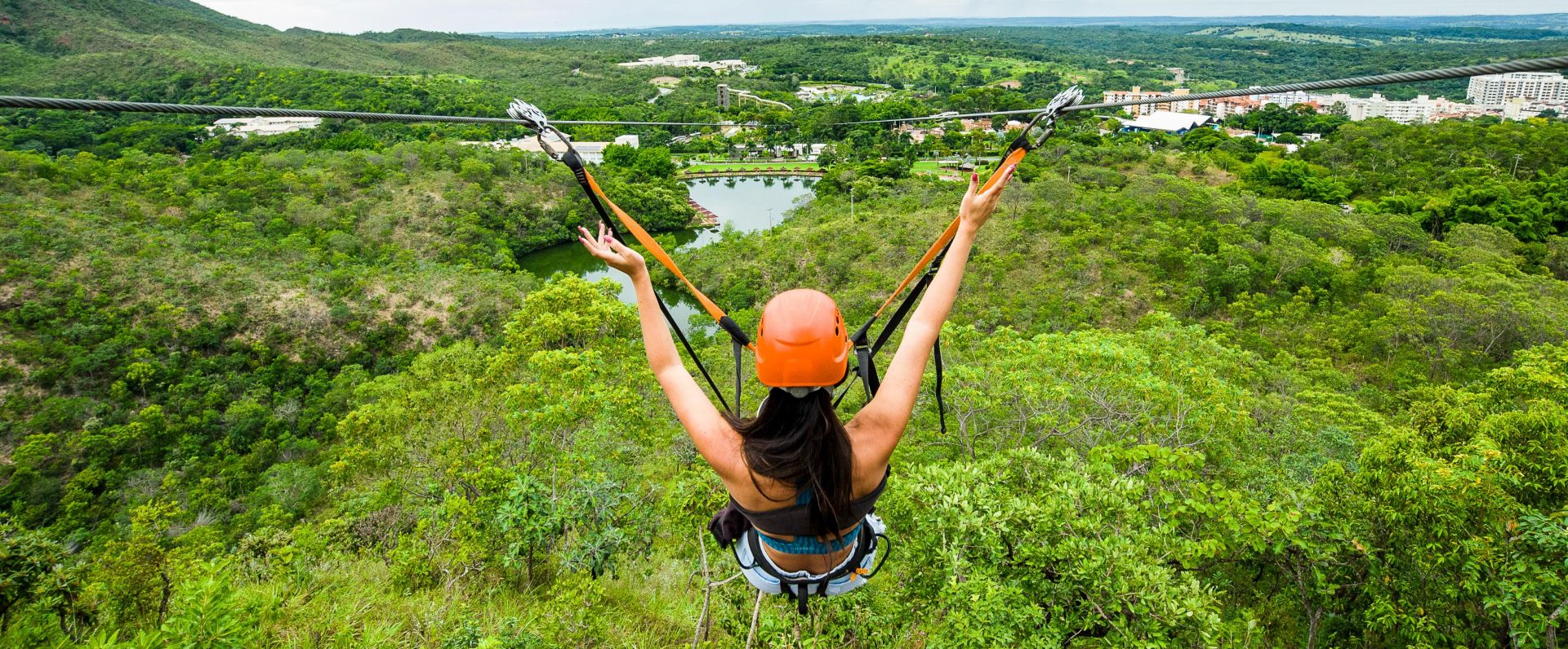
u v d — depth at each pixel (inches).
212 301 1838.1
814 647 226.7
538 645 251.8
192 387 1581.0
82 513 1135.0
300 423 1425.9
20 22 7190.0
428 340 1915.6
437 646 255.1
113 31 7623.0
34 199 2310.5
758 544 77.0
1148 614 221.6
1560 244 2025.1
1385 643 351.3
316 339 1840.6
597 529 375.6
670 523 392.8
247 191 2719.0
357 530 576.7
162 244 2098.9
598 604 294.4
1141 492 267.9
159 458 1332.4
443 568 356.2
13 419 1428.4
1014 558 241.6
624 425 498.6
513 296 2034.9
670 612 333.4
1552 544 269.6
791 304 63.3
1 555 222.1
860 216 2603.3
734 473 67.1
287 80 5880.9
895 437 67.6
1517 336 1371.8
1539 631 269.3
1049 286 1803.6
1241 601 406.0
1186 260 1807.3
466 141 4682.6
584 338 641.6
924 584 249.9
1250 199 2333.9
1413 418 428.1
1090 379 638.5
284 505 1017.5
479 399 613.0
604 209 72.4
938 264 74.4
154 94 5797.2
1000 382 652.7
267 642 233.1
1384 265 1744.6
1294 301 1605.6
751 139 5044.3
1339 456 609.6
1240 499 309.0
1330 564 337.4
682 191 3676.2
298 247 2345.0
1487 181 2682.1
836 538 68.5
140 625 269.4
